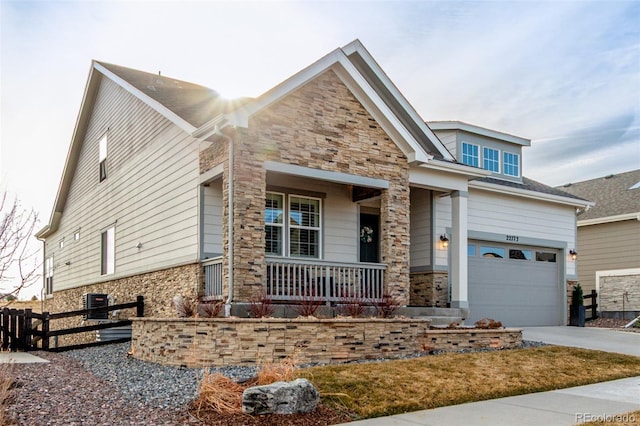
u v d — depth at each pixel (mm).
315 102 12359
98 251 19297
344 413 6539
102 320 16578
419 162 13727
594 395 7832
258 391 6293
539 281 18578
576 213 20000
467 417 6500
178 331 9484
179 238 13359
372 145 13203
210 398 6500
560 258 19297
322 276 12430
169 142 14297
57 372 8688
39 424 5598
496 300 17281
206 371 7129
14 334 12352
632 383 8797
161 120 14875
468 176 15203
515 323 17672
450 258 16047
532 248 18688
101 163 19547
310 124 12227
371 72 15281
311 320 9648
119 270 17141
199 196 12516
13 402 6379
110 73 17781
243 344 9172
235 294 10766
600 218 22953
